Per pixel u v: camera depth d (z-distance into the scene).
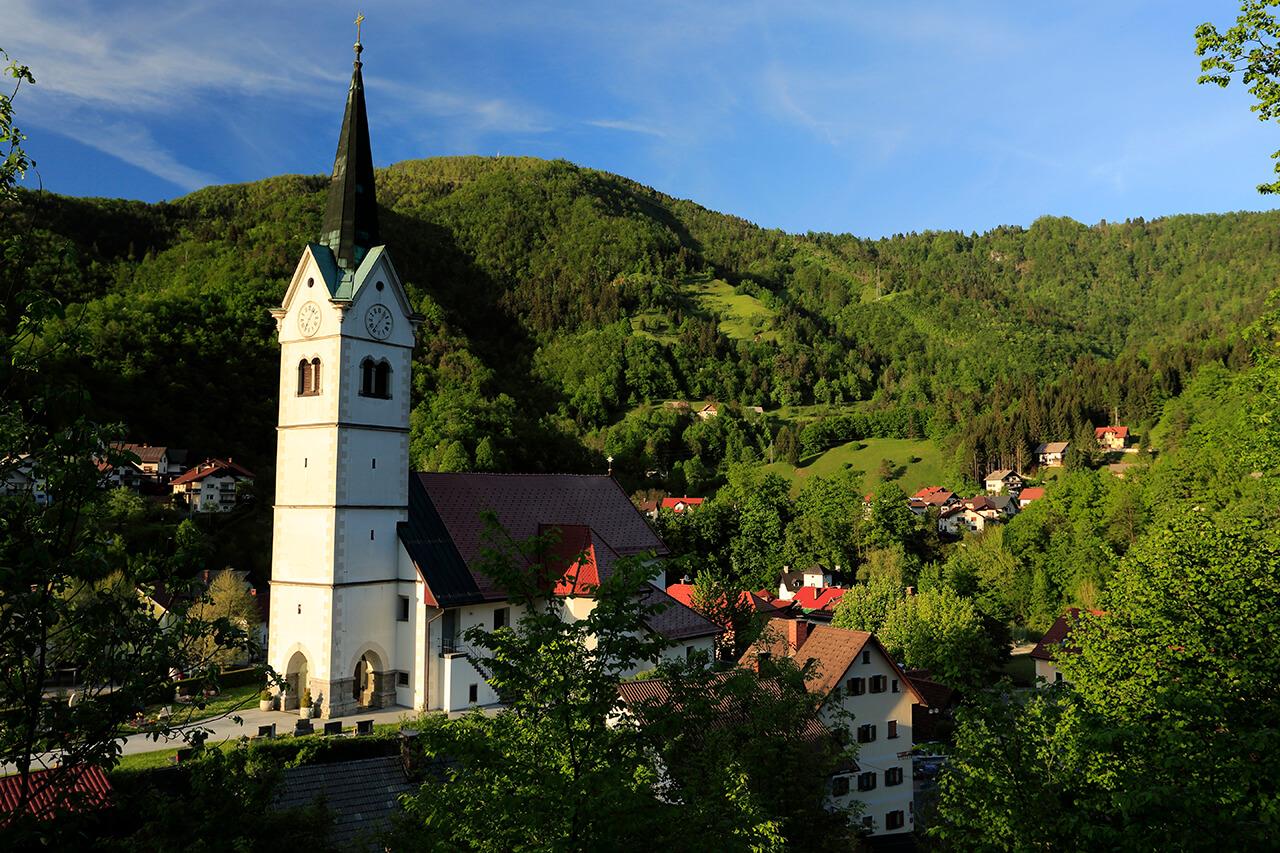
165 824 16.31
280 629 57.03
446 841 15.48
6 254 12.98
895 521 149.00
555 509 68.62
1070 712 20.91
